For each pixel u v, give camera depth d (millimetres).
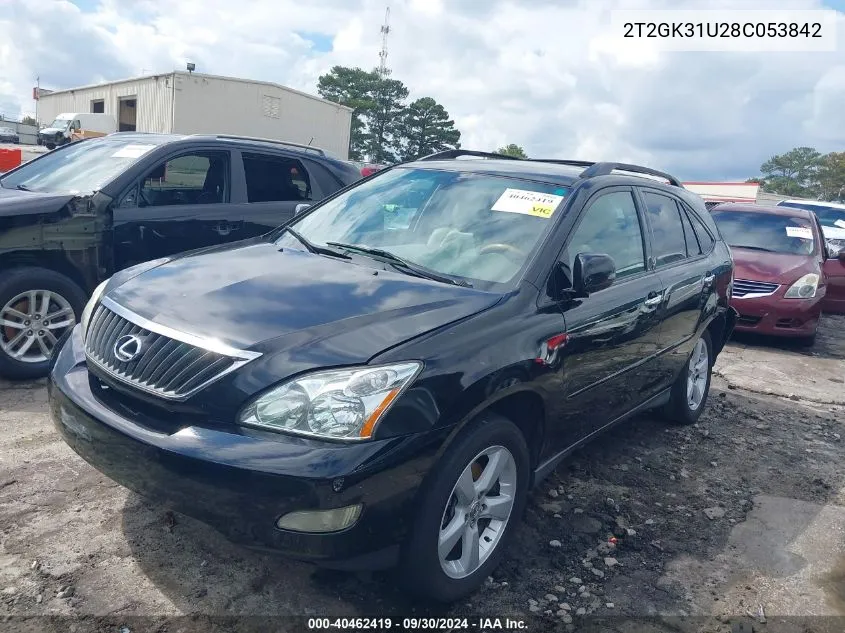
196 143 5957
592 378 3664
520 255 3459
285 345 2656
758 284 8578
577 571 3346
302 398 2527
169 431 2619
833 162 112438
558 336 3283
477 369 2828
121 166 5637
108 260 5344
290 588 2996
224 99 28984
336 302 2965
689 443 5145
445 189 4031
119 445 2672
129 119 33062
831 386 7105
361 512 2498
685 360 5078
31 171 6191
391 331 2781
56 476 3730
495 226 3678
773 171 118250
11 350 4973
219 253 3725
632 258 4195
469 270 3436
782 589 3357
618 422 4305
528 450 3246
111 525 3324
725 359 7918
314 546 2473
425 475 2662
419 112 73562
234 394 2566
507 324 3078
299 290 3070
